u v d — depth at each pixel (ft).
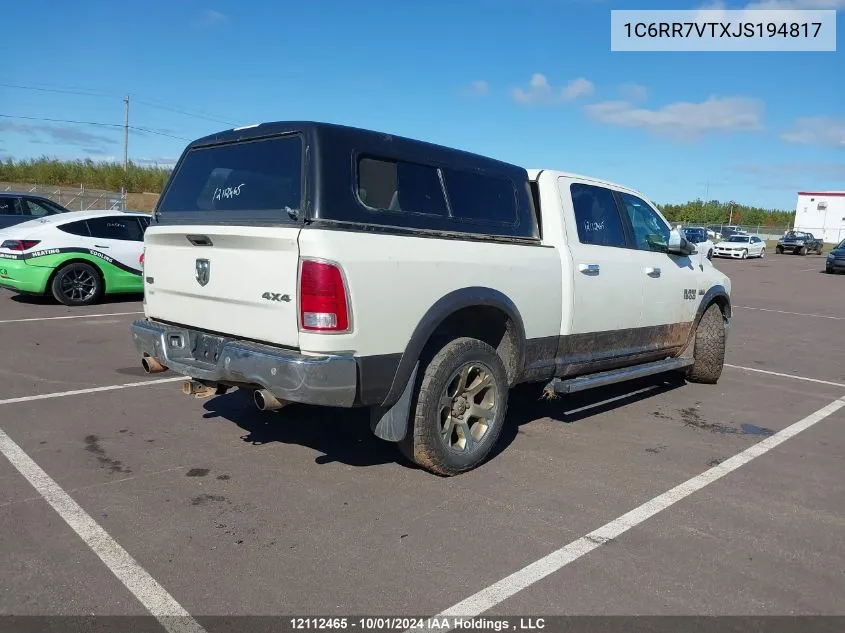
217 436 16.79
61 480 13.91
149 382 21.67
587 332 17.62
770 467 15.97
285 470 14.76
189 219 14.42
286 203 12.59
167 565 10.78
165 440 16.42
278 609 9.72
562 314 16.78
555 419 19.29
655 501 13.76
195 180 14.85
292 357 12.01
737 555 11.64
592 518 12.88
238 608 9.73
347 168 12.56
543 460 15.90
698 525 12.73
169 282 14.83
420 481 14.37
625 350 19.40
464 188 14.70
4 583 10.17
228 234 12.92
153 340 14.98
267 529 12.05
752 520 13.04
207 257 13.70
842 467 16.14
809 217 213.05
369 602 9.95
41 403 19.11
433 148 14.19
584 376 18.15
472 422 14.99
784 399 22.62
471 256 14.17
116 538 11.59
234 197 13.73
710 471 15.56
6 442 15.97
